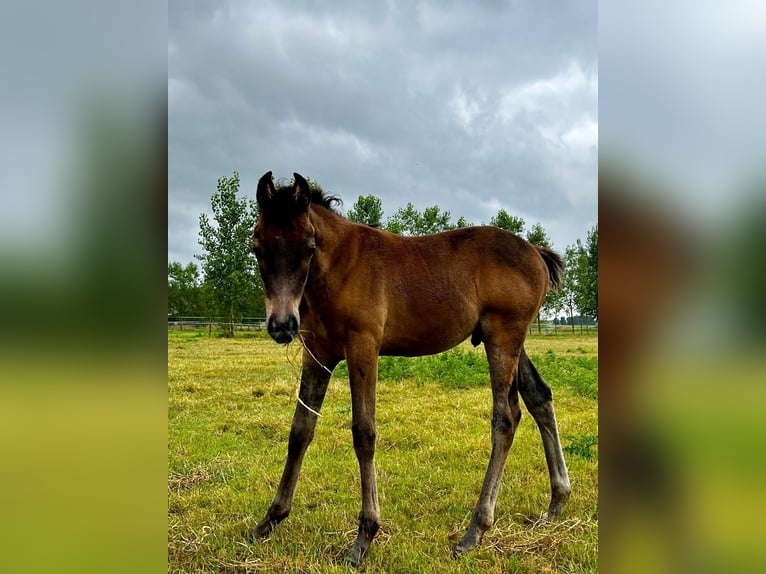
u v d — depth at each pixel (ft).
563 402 25.99
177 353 52.34
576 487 14.14
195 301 123.44
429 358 40.57
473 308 12.78
